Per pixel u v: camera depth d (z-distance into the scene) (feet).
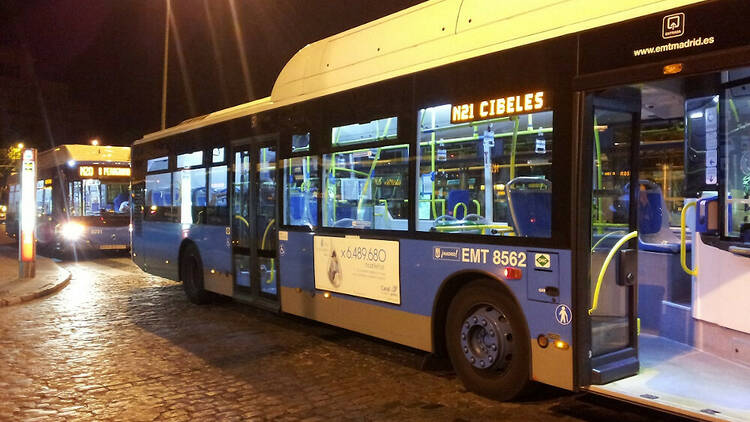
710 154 17.88
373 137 20.94
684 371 16.19
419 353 23.13
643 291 20.81
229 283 30.73
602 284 15.49
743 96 15.66
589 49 14.66
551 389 18.13
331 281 23.03
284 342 25.18
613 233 15.80
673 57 13.12
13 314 32.04
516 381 16.40
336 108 22.76
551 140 15.46
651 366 16.66
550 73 15.44
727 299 17.06
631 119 16.22
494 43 16.98
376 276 20.79
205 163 32.99
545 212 15.66
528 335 15.96
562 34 15.28
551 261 15.30
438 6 19.30
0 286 40.04
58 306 34.53
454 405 17.08
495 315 16.93
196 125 34.24
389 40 20.72
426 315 18.88
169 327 28.45
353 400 17.74
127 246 63.67
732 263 16.83
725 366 16.61
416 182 19.19
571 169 14.89
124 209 63.72
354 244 21.76
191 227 34.45
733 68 12.24
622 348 15.98
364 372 20.63
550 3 15.79
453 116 18.03
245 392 18.66
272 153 26.99
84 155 62.59
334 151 22.85
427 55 19.02
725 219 16.48
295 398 18.02
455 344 18.16
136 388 19.19
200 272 33.76
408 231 19.47
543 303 15.51
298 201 25.11
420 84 19.08
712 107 17.65
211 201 32.35
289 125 25.62
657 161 25.59
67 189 62.18
